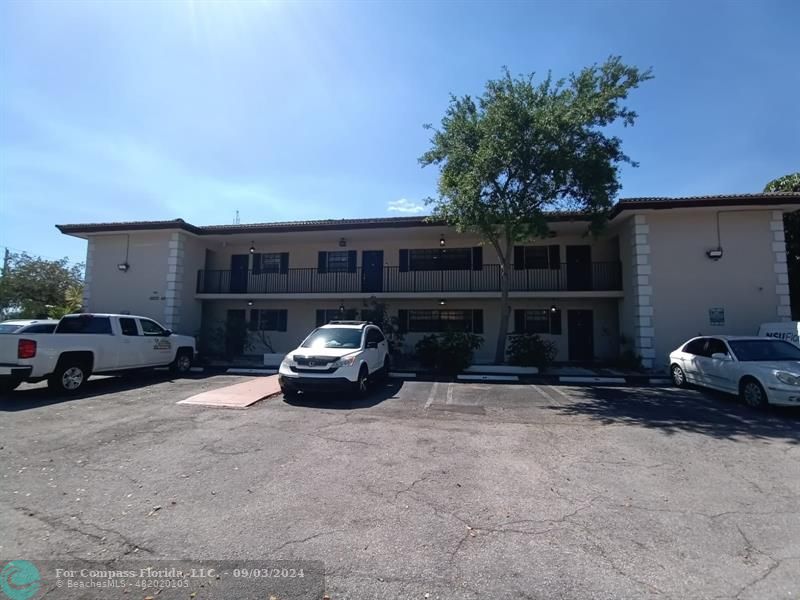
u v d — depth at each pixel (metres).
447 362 14.01
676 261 14.24
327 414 7.86
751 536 3.46
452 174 13.16
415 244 19.00
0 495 4.18
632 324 15.01
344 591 2.72
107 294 17.69
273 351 19.17
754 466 5.14
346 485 4.50
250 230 17.45
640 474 4.88
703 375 10.22
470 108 13.24
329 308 19.08
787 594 2.71
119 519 3.71
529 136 11.92
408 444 6.00
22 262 26.52
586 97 12.10
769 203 13.45
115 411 7.86
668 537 3.44
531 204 13.02
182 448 5.70
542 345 14.38
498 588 2.75
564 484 4.57
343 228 16.94
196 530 3.53
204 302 19.73
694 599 2.65
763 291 13.71
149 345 11.95
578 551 3.21
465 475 4.82
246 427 6.82
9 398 9.02
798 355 9.27
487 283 18.12
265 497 4.19
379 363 11.45
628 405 8.91
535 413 8.10
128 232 17.59
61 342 9.45
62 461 5.16
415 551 3.21
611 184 12.32
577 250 17.84
